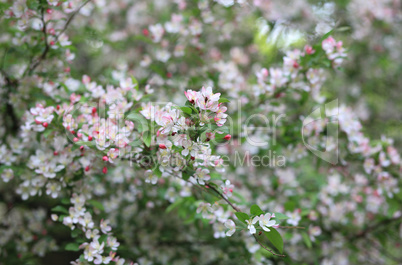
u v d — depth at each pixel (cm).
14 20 227
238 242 251
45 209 286
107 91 220
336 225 312
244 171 312
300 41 319
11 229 270
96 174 230
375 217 314
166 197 253
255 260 247
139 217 296
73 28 307
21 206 286
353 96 436
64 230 276
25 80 238
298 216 245
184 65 330
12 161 226
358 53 407
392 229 297
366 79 439
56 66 243
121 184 276
